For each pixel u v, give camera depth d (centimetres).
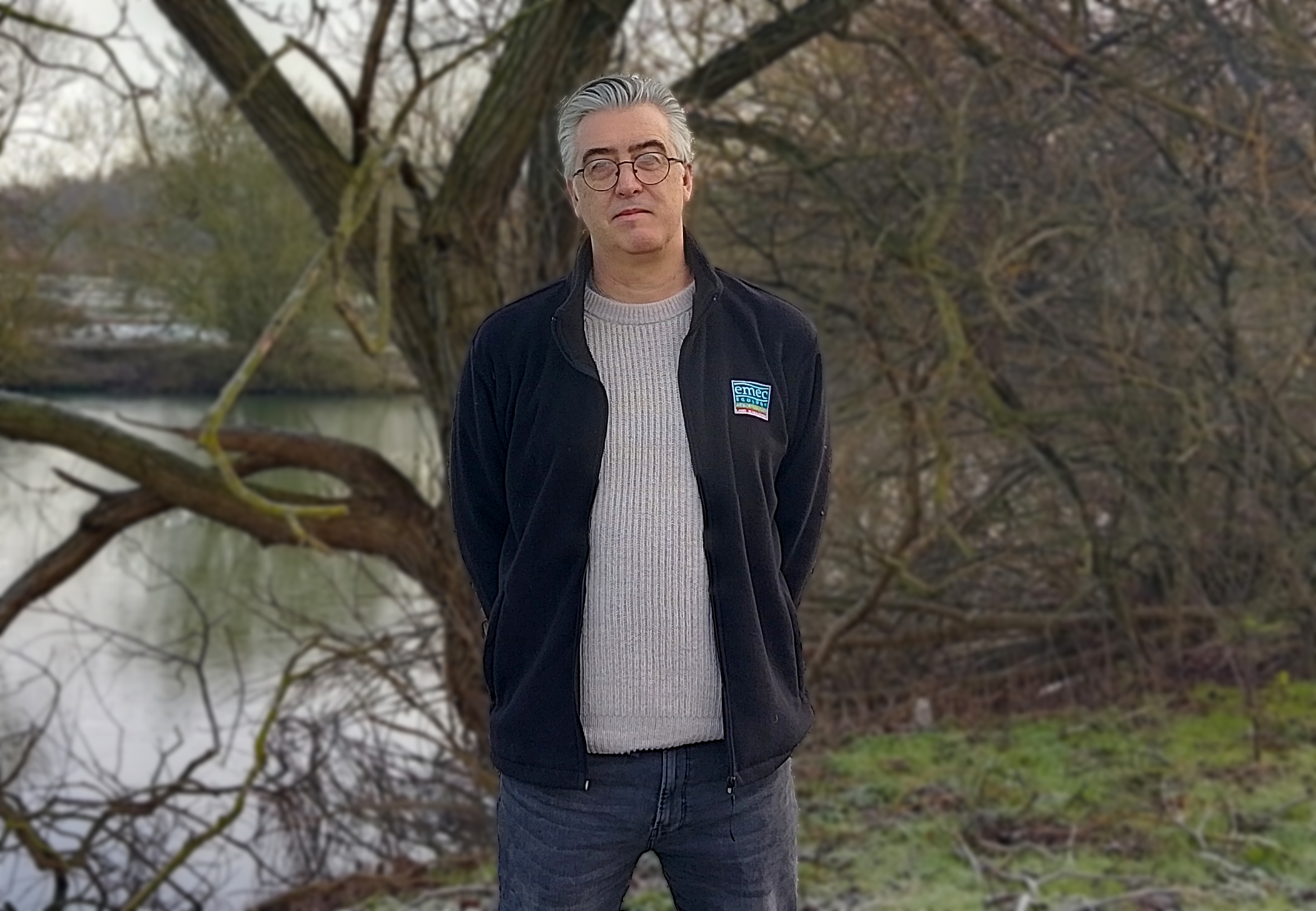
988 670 618
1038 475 619
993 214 564
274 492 598
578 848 188
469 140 541
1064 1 554
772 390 190
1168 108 496
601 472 182
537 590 185
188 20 532
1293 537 531
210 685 654
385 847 512
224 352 1073
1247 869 370
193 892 502
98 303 1076
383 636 542
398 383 746
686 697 184
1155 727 515
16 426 576
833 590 646
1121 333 548
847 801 462
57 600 762
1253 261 510
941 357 561
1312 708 510
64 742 603
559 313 184
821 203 627
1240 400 527
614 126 181
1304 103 498
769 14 596
